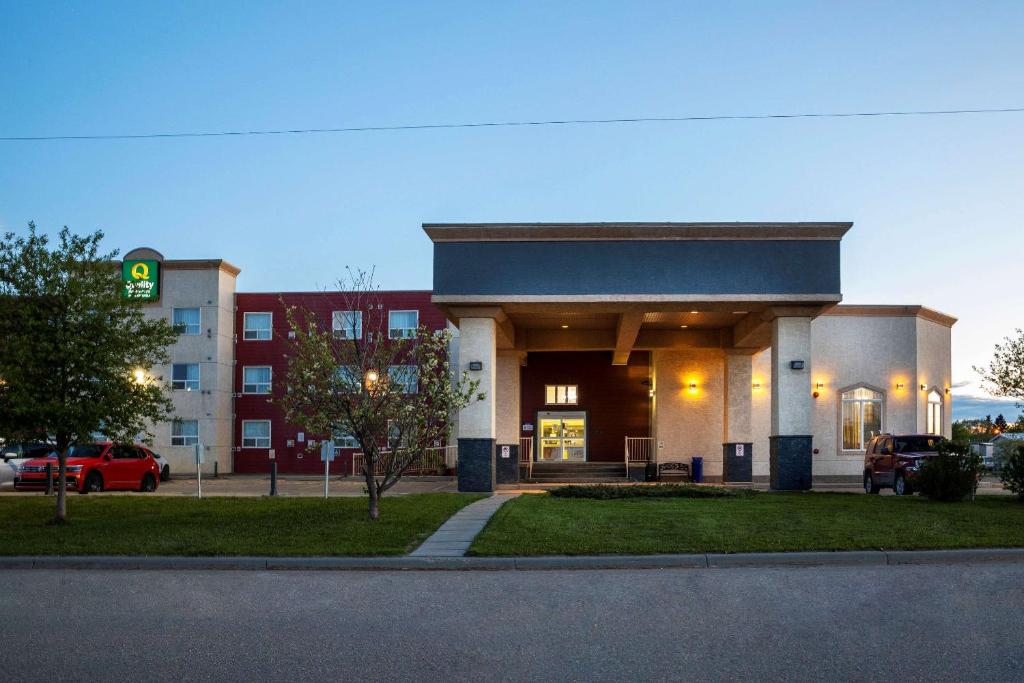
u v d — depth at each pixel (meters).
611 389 37.25
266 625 8.19
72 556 12.05
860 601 9.20
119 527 14.97
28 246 16.09
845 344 34.56
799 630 7.87
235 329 45.22
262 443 44.62
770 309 24.52
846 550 12.12
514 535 13.43
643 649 7.22
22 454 29.14
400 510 17.33
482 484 24.33
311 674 6.49
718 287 23.84
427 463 35.25
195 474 42.62
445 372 17.09
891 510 16.94
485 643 7.46
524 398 37.38
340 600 9.45
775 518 15.51
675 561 11.74
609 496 20.83
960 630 7.84
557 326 30.94
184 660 6.89
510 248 24.20
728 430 30.77
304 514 16.81
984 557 12.05
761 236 23.86
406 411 16.17
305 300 44.78
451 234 24.20
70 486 26.31
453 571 11.48
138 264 43.69
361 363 16.11
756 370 34.47
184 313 43.81
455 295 24.12
